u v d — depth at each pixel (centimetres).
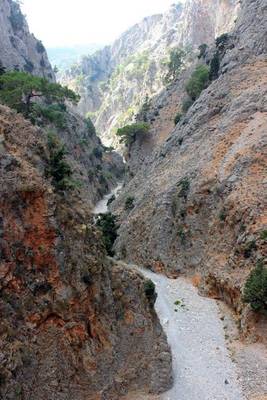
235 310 3900
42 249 2314
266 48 6900
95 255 2700
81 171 9706
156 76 19600
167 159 6756
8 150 2391
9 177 2233
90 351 2455
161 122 9388
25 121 2755
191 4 19562
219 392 2855
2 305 2077
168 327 3709
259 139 4916
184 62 15675
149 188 6241
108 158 13562
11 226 2197
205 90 7206
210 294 4325
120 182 13012
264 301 3406
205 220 4934
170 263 5022
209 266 4472
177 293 4450
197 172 5384
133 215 6103
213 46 9606
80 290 2470
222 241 4484
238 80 6544
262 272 3547
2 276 2103
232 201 4497
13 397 1972
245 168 4734
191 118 6894
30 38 14450
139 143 9438
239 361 3200
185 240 5012
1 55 11800
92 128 13262
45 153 2711
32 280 2259
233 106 5966
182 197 5275
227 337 3584
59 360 2266
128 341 2750
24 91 5281
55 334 2300
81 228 2622
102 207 9400
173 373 2998
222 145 5481
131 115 18575
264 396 2800
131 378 2641
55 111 9912
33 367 2139
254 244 3981
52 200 2397
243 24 7812
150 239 5391
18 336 2116
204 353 3328
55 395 2183
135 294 2978
